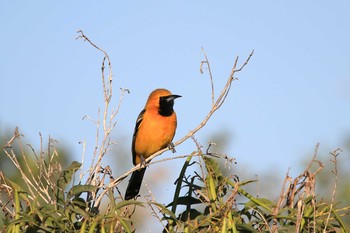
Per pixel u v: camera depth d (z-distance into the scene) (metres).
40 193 10.16
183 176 10.06
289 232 9.16
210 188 9.69
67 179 9.97
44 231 9.06
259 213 9.20
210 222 9.09
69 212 9.14
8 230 8.90
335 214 9.30
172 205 9.92
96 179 10.80
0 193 9.66
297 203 9.62
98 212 10.12
